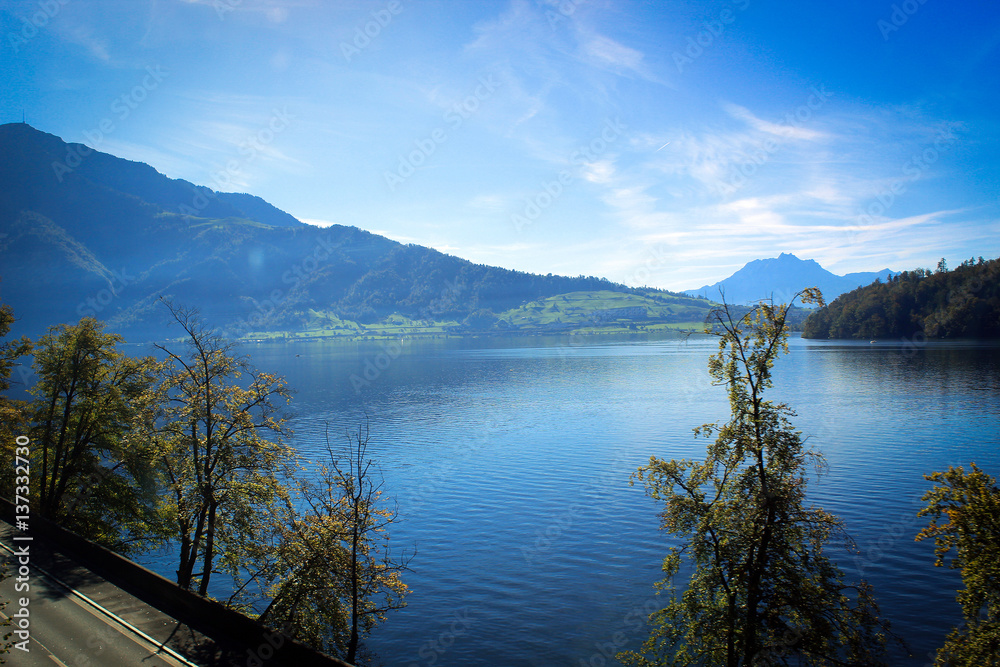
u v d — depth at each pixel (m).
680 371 171.12
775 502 19.70
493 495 57.12
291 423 97.31
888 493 51.50
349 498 25.41
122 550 40.19
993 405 91.00
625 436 81.50
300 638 23.81
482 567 41.06
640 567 40.38
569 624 33.31
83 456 39.50
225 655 19.12
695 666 26.06
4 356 40.47
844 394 108.12
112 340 41.91
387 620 34.34
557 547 44.03
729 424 21.95
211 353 28.09
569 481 61.03
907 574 36.81
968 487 21.28
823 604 19.92
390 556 43.19
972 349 185.75
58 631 20.58
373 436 86.06
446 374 179.62
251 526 26.00
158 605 22.88
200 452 27.78
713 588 21.67
